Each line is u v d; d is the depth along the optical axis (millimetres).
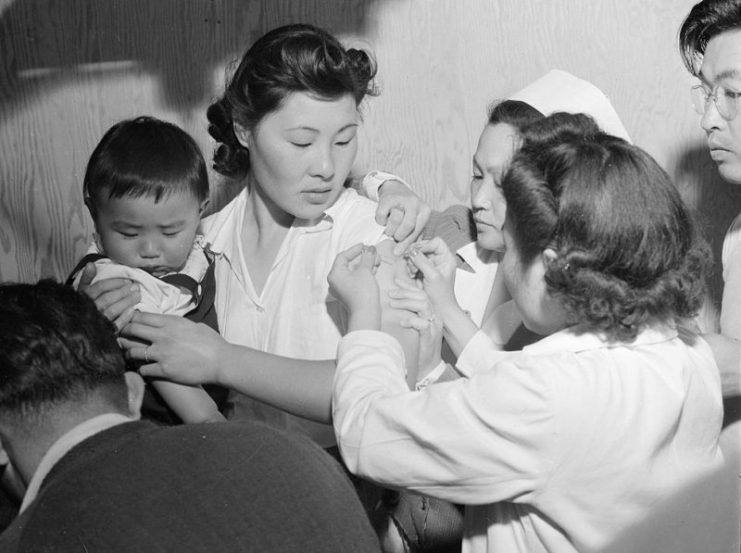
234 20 2383
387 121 2381
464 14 2299
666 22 2195
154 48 2430
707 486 1129
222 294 1590
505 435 1059
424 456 1102
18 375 974
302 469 953
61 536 874
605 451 1056
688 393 1113
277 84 1368
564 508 1078
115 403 1029
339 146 1432
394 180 1636
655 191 1071
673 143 2248
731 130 1622
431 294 1359
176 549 873
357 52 1466
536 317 1170
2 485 1214
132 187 1458
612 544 1083
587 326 1103
